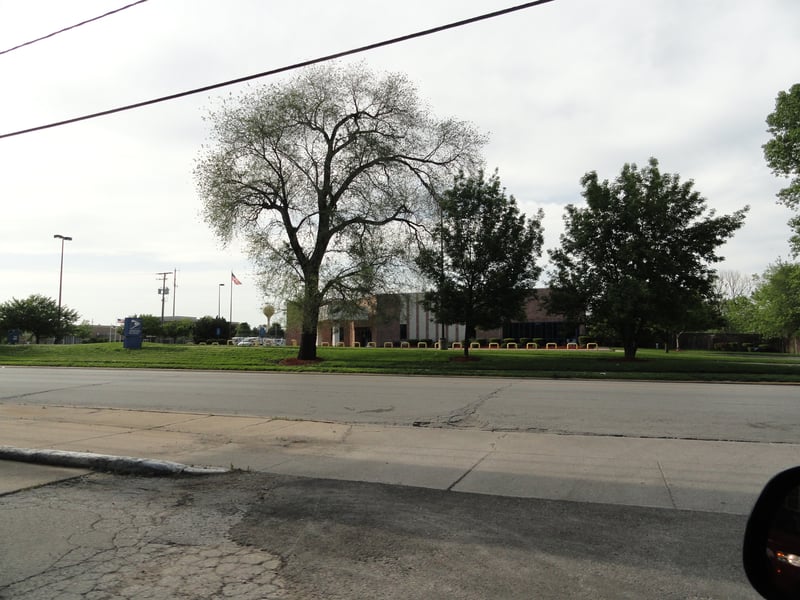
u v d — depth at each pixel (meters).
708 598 3.82
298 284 28.80
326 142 30.42
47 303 58.47
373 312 31.22
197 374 23.97
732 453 8.20
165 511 5.77
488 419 11.42
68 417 11.92
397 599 3.82
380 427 10.65
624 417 11.41
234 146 28.73
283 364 28.31
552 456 8.12
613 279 27.41
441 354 32.97
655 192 26.89
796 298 48.91
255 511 5.75
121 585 4.04
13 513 5.70
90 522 5.42
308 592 3.93
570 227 28.47
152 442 9.17
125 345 38.53
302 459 8.05
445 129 29.95
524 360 28.27
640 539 4.92
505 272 27.31
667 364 25.66
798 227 31.97
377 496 6.24
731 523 5.32
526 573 4.23
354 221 29.88
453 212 27.61
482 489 6.50
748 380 19.33
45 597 3.85
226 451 8.55
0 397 15.72
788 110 30.19
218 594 3.90
